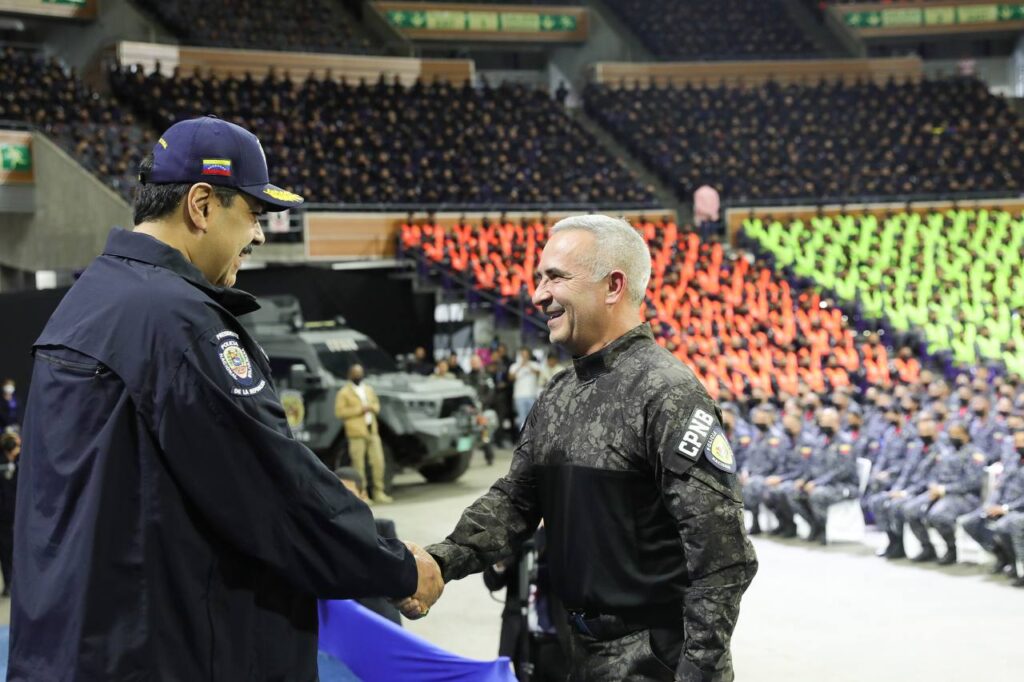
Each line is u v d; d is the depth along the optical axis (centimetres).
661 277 2573
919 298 2586
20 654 239
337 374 1617
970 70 4256
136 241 247
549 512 296
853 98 3669
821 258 2783
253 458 234
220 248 256
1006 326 2448
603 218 296
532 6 3862
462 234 2641
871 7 4106
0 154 2286
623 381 282
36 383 246
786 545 1297
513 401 2127
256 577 243
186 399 228
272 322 1639
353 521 245
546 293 295
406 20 3731
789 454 1338
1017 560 1053
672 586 277
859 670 789
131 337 234
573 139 3250
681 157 3338
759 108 3588
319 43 3428
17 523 246
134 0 3222
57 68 2702
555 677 476
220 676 234
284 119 2916
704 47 3947
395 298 2356
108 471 229
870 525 1352
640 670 278
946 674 777
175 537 230
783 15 4119
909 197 3234
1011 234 3045
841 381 2206
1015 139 3578
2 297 1675
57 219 2319
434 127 3133
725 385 2072
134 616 227
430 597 271
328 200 2655
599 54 3947
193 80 2906
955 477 1157
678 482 265
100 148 2412
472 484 1700
